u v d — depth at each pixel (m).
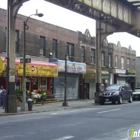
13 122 14.18
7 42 19.91
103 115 17.31
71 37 33.69
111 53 43.41
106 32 31.11
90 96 37.78
